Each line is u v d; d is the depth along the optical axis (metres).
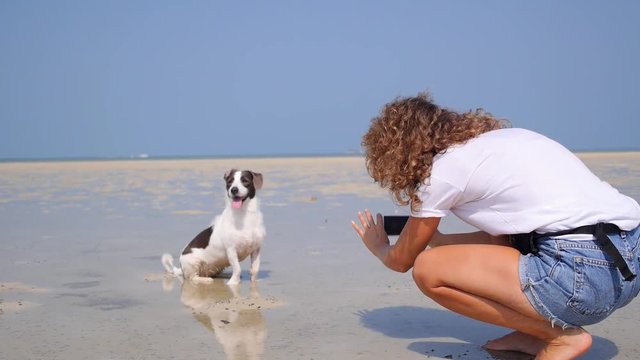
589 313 2.66
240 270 4.50
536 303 2.68
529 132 2.81
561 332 2.73
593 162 20.66
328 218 7.18
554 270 2.64
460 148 2.74
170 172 20.52
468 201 2.76
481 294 2.77
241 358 2.94
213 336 3.20
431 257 2.83
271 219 7.18
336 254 4.95
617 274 2.62
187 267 4.44
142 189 12.60
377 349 3.02
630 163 19.48
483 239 3.09
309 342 3.11
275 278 4.30
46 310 3.61
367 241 3.14
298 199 9.59
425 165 2.76
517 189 2.67
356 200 9.22
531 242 2.71
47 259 4.93
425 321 3.37
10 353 3.03
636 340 3.07
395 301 3.68
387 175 2.81
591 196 2.66
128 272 4.50
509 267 2.71
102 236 6.14
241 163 31.50
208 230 4.51
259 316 3.47
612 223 2.62
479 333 3.21
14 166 30.59
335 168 22.31
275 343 3.10
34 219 7.55
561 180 2.67
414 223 2.83
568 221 2.63
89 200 10.12
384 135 2.81
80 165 31.52
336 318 3.42
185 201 9.75
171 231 6.48
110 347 3.08
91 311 3.59
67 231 6.50
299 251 5.14
